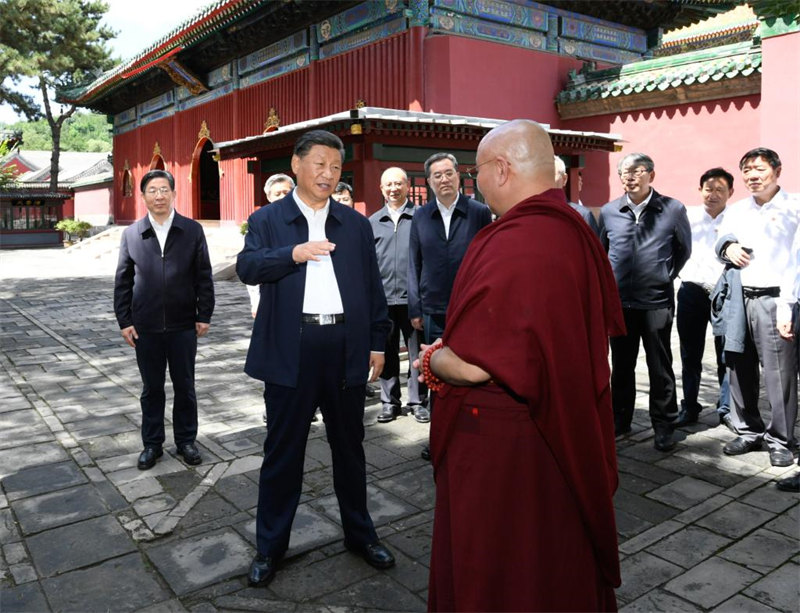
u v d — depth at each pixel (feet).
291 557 10.94
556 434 6.51
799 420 17.21
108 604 9.68
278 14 51.29
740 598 9.61
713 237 16.61
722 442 15.98
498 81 43.34
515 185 7.13
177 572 10.49
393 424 17.70
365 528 10.78
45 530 11.90
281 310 10.28
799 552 10.85
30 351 27.37
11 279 55.72
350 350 10.44
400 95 43.09
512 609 6.76
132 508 12.72
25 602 9.73
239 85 61.98
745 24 65.82
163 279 14.24
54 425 17.69
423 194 26.86
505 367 6.35
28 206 107.24
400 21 42.83
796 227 14.06
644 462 14.80
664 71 40.70
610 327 7.20
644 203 15.39
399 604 9.64
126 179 94.73
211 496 13.21
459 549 6.93
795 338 14.08
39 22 104.88
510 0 43.75
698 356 17.22
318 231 10.53
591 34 48.60
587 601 6.86
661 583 10.03
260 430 17.31
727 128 38.45
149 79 78.28
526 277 6.42
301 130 25.79
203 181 84.74
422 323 16.22
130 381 22.45
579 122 45.75
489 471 6.86
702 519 12.03
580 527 6.86
